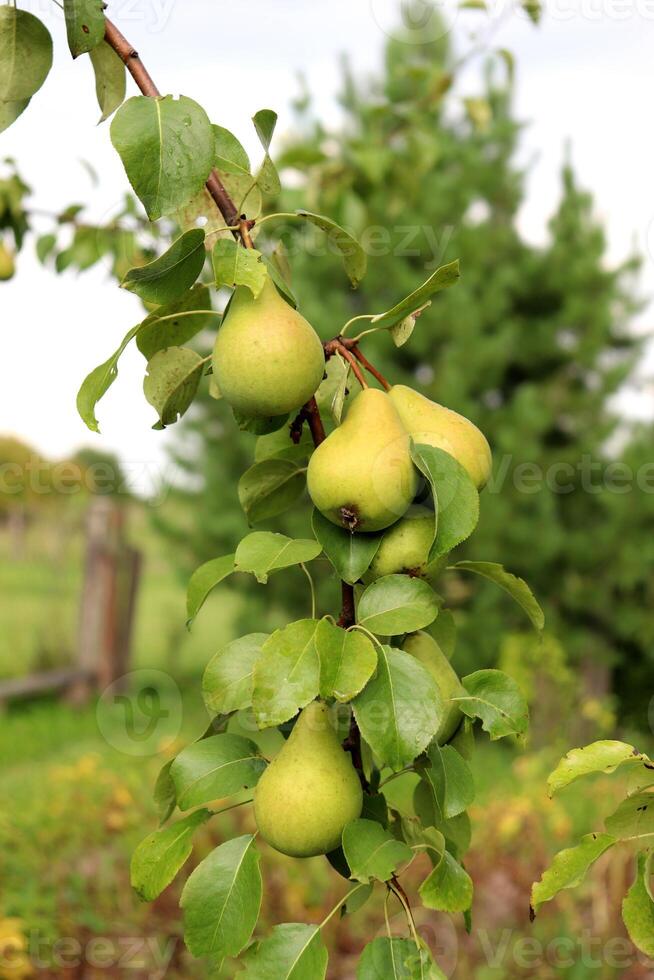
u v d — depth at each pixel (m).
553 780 0.86
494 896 2.44
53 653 5.55
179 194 0.88
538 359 4.69
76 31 0.90
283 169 2.33
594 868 2.37
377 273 4.39
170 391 0.98
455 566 0.93
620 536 4.38
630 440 4.52
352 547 0.91
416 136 2.47
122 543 5.59
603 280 4.66
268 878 2.50
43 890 2.44
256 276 0.87
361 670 0.85
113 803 2.98
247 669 0.92
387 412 0.90
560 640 4.41
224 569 0.96
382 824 0.92
